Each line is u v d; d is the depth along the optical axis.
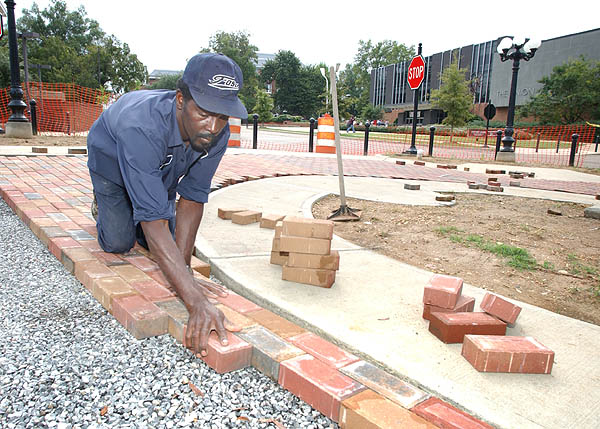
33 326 2.25
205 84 1.82
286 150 15.25
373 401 1.67
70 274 2.95
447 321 2.19
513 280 3.36
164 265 2.02
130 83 76.88
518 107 52.84
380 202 6.06
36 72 64.38
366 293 2.78
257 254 3.37
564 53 48.22
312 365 1.89
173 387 1.83
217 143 2.27
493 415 1.66
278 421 1.67
